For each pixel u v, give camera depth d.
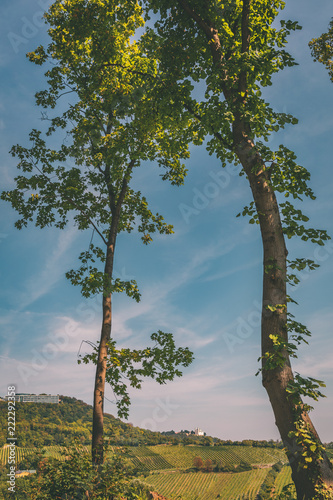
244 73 9.07
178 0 10.10
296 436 6.44
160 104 10.65
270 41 10.52
